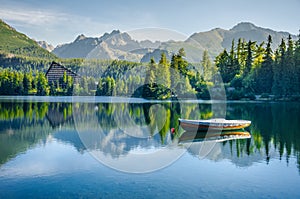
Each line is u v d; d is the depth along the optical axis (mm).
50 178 7207
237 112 21875
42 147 10211
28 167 8023
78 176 7281
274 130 14367
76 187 6703
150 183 6848
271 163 8609
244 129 14359
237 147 10578
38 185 6812
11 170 7781
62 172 7570
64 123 15648
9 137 11930
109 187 6672
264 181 7188
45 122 16062
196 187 6750
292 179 7320
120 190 6543
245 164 8477
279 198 6301
